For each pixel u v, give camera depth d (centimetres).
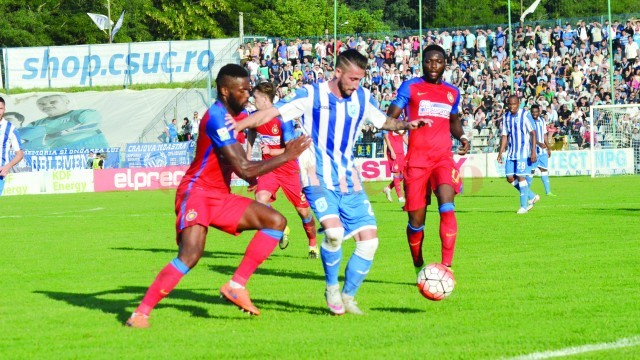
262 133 2370
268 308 1547
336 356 1150
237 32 13162
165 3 12575
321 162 1459
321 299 1639
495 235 2741
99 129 8969
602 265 1984
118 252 2541
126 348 1230
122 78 9312
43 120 9075
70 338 1305
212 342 1259
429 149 1827
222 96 1384
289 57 8406
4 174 2712
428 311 1480
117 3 12044
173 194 6184
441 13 12850
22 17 11362
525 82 7788
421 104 1828
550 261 2083
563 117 7350
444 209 1809
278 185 2333
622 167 6969
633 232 2708
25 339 1303
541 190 5194
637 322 1326
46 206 4944
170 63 9200
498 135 7375
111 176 7044
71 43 11856
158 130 8762
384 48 8225
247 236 3061
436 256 2270
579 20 8081
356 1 13775
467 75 7931
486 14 12612
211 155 1391
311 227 2350
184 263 1380
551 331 1273
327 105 1451
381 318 1428
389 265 2111
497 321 1367
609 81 7619
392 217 3612
